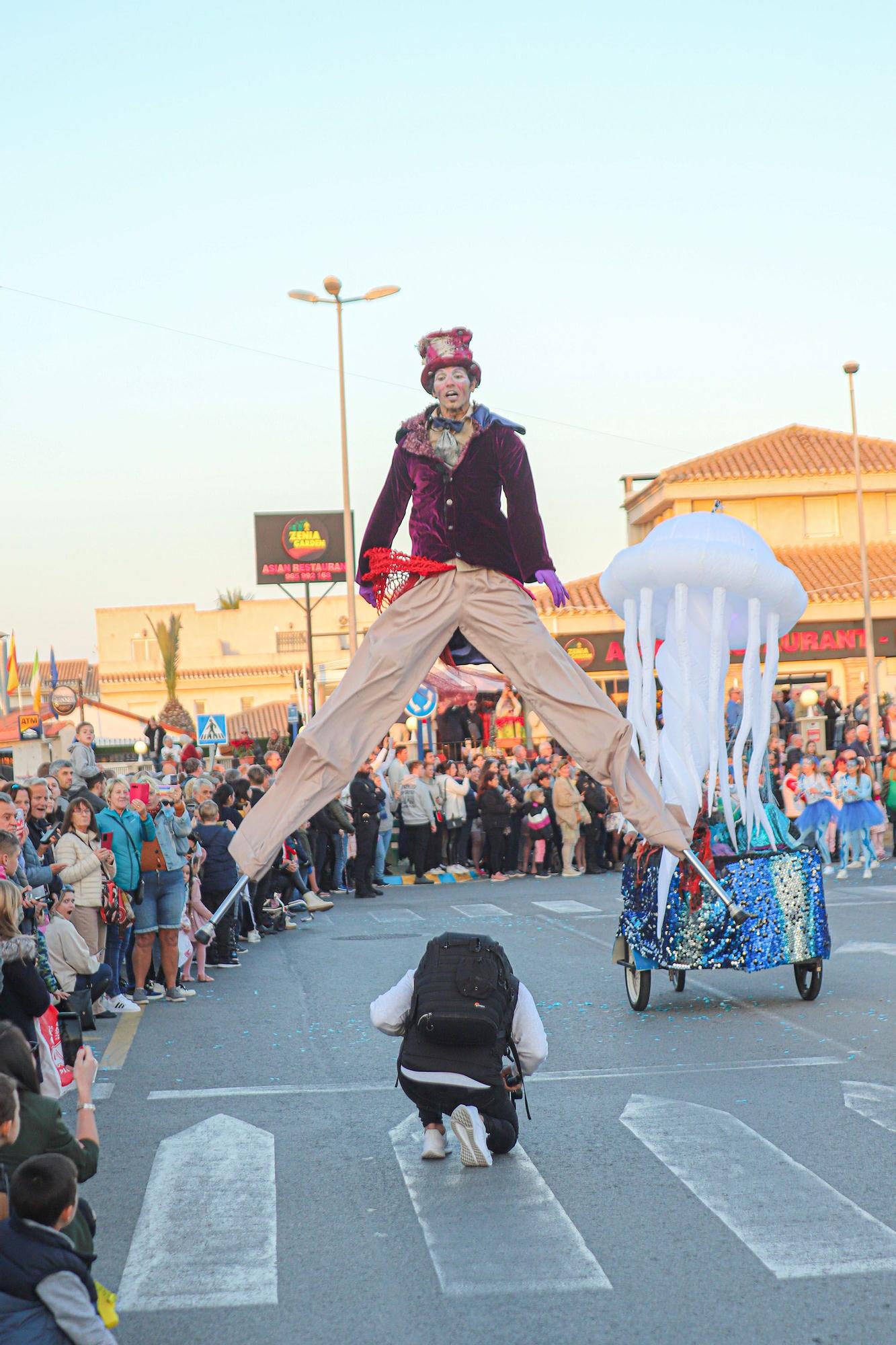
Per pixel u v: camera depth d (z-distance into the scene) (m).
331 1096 8.83
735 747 11.30
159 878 12.76
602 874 25.97
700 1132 7.56
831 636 45.44
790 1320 4.99
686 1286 5.34
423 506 7.64
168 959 12.86
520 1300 5.27
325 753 7.42
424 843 25.84
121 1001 12.16
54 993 9.07
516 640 7.58
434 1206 6.45
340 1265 5.72
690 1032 10.53
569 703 7.55
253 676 77.88
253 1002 12.61
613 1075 9.12
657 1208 6.29
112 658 80.19
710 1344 4.81
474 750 32.81
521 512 7.64
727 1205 6.29
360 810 23.31
